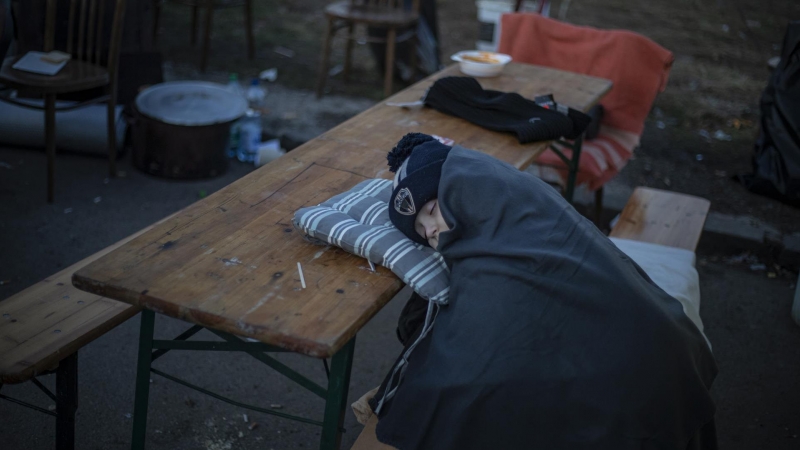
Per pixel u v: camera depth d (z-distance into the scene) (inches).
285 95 215.3
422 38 227.5
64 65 154.7
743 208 174.6
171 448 97.8
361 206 79.1
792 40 170.9
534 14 159.6
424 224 72.3
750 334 133.2
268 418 104.9
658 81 150.8
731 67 285.0
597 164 145.2
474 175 70.9
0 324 79.2
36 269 132.2
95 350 114.5
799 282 133.4
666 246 119.3
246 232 75.2
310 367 117.1
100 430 99.3
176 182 170.1
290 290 66.4
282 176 89.0
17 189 158.2
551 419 65.9
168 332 121.5
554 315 66.6
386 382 74.6
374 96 223.0
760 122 183.6
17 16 173.3
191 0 226.8
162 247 70.7
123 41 180.5
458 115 113.4
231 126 172.1
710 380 75.8
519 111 111.9
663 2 375.9
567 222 70.5
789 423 111.0
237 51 247.0
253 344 70.7
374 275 70.6
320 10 308.5
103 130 172.2
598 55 154.1
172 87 172.6
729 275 152.1
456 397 66.4
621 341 66.0
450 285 70.3
